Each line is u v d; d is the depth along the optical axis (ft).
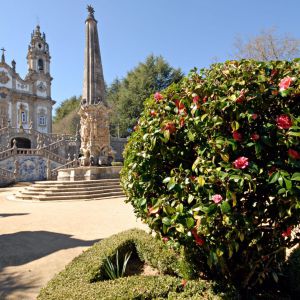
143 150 10.62
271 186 8.16
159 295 10.02
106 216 31.14
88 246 19.99
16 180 89.20
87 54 63.00
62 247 19.97
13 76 141.59
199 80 10.30
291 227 8.83
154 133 9.82
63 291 10.21
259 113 8.59
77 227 26.23
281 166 8.04
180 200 8.99
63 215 32.60
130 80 158.30
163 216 9.43
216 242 8.75
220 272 11.18
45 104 152.56
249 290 10.87
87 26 63.67
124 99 149.69
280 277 11.92
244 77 8.96
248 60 9.81
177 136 9.87
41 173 96.94
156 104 10.92
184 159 9.99
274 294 11.30
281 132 8.02
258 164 8.44
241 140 8.55
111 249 14.53
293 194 7.53
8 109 138.10
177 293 10.02
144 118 11.25
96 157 61.00
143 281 10.89
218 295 9.63
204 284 10.39
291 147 8.05
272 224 9.11
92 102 61.67
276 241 9.55
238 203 8.55
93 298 9.47
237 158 8.50
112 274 12.76
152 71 149.69
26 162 93.81
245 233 8.61
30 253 18.85
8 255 18.51
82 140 63.00
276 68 9.29
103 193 48.96
